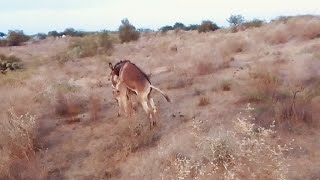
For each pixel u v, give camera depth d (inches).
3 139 348.2
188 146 302.8
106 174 297.7
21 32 2155.5
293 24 903.1
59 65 917.8
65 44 1738.4
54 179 300.4
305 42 768.3
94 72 774.5
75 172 307.9
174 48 1016.2
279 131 307.4
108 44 1221.7
